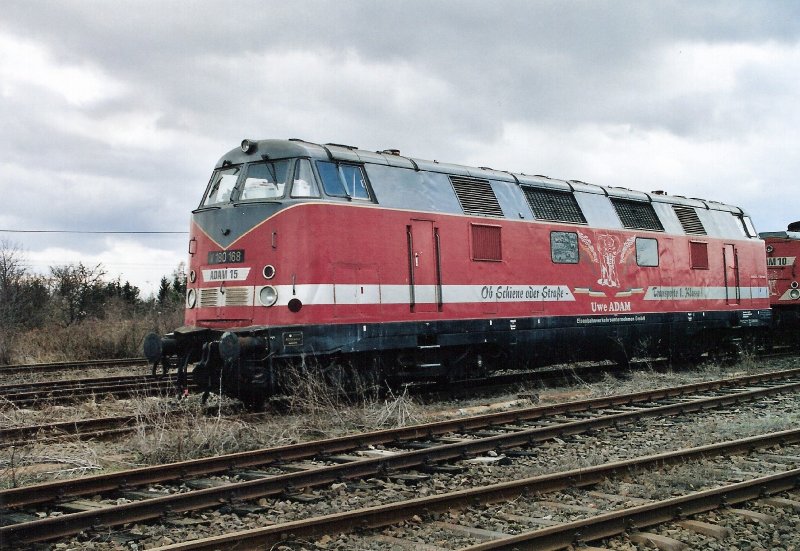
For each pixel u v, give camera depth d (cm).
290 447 848
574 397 1396
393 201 1238
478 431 1033
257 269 1130
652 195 1814
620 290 1633
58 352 2414
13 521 621
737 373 1792
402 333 1218
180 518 630
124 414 1196
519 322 1413
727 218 2005
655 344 1730
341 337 1135
